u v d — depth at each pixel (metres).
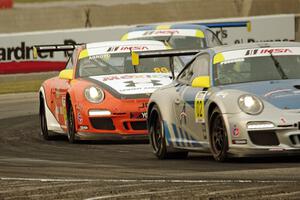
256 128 27.89
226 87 30.05
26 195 21.72
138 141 40.47
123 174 26.47
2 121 52.66
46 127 44.44
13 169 29.00
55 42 85.31
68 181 24.19
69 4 119.88
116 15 112.00
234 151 28.41
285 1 107.50
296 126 27.73
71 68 44.03
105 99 39.66
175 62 43.25
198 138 30.88
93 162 31.67
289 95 28.55
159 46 44.16
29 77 84.62
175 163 30.44
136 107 39.28
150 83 40.28
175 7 112.12
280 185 21.97
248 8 108.69
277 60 31.25
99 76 42.00
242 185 22.19
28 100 65.56
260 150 27.88
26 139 44.12
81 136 40.28
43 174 26.98
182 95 31.97
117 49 43.59
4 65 84.06
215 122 29.45
